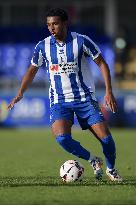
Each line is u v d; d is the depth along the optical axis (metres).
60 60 24.86
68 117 25.08
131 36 96.44
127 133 68.75
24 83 25.88
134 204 20.34
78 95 24.98
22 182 26.45
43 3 96.25
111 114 76.12
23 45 87.88
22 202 20.72
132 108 76.50
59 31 24.41
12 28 88.50
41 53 25.30
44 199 21.34
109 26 95.75
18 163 38.06
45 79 83.12
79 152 25.47
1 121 75.69
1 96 75.19
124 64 89.56
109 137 24.95
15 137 63.56
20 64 87.62
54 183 25.75
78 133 69.19
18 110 75.62
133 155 44.03
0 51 87.56
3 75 87.25
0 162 38.84
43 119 75.75
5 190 23.70
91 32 90.00
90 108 24.98
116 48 88.25
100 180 26.31
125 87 88.81
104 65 24.98
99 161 26.05
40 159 41.12
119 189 23.81
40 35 88.50
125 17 98.88
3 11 95.94
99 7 96.56
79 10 96.38
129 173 31.20
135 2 99.31
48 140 59.81
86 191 23.23
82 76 25.03
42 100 75.75
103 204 20.25
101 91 77.56
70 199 21.33
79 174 25.89
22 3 95.94
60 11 24.34
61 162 38.75
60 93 25.08
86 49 24.78
